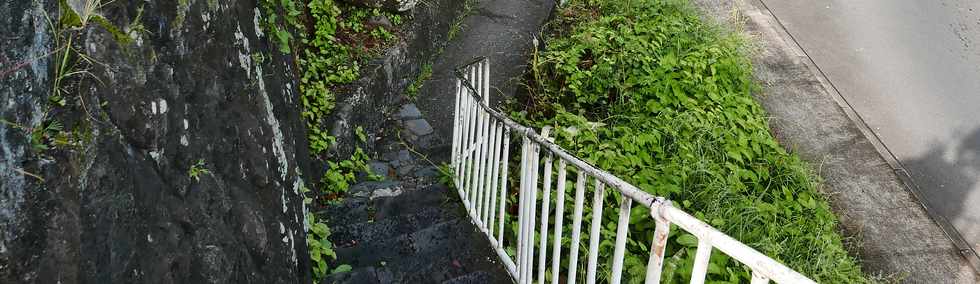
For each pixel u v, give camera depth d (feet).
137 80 8.05
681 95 24.54
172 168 8.77
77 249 6.52
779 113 27.20
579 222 10.52
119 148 7.52
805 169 23.61
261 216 11.30
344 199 17.44
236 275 10.10
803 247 19.85
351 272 14.34
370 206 17.40
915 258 21.59
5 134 5.96
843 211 23.00
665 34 27.61
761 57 30.40
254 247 10.91
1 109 5.97
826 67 30.07
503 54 26.32
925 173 25.02
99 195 6.97
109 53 7.57
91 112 7.10
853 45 31.37
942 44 31.19
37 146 6.31
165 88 8.77
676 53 26.89
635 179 19.80
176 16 9.32
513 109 23.76
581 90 24.71
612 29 28.12
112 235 7.11
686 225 7.32
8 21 6.20
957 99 28.32
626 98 24.77
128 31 8.06
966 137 26.53
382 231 16.28
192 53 9.85
